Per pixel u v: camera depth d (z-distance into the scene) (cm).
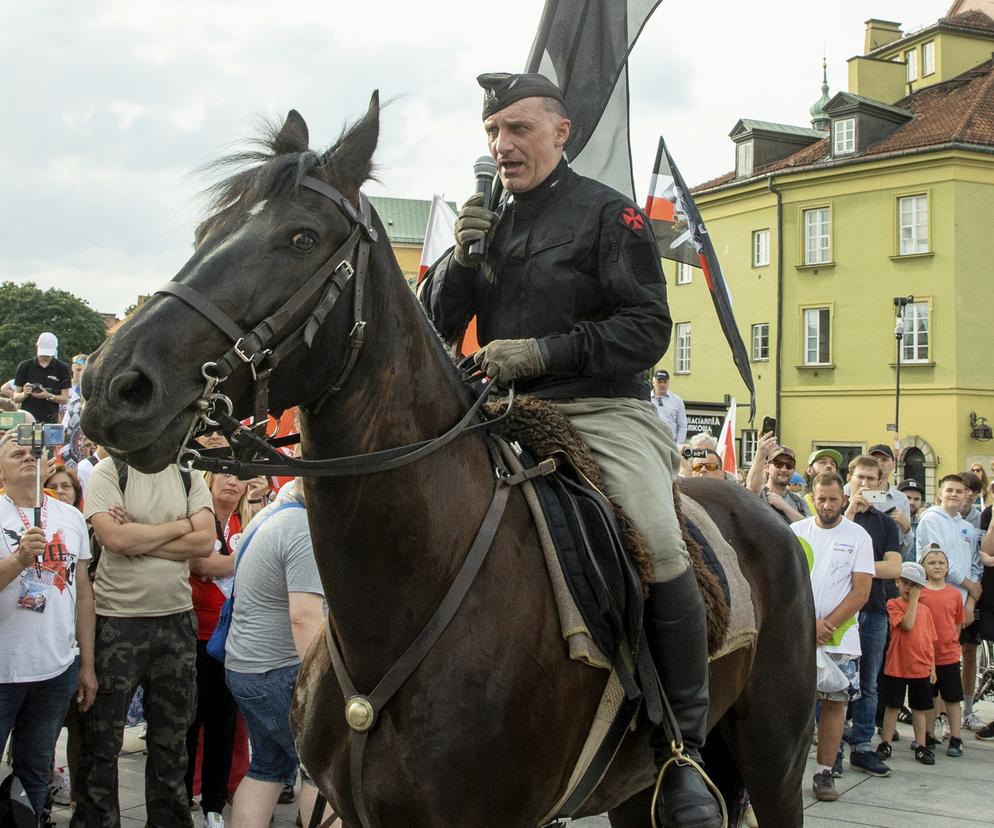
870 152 2898
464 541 227
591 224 258
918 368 2805
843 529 619
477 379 261
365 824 224
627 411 267
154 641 440
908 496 991
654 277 257
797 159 3131
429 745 213
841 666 598
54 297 5709
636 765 269
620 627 238
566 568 234
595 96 364
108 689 430
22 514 422
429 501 222
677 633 249
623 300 253
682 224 759
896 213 2850
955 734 695
